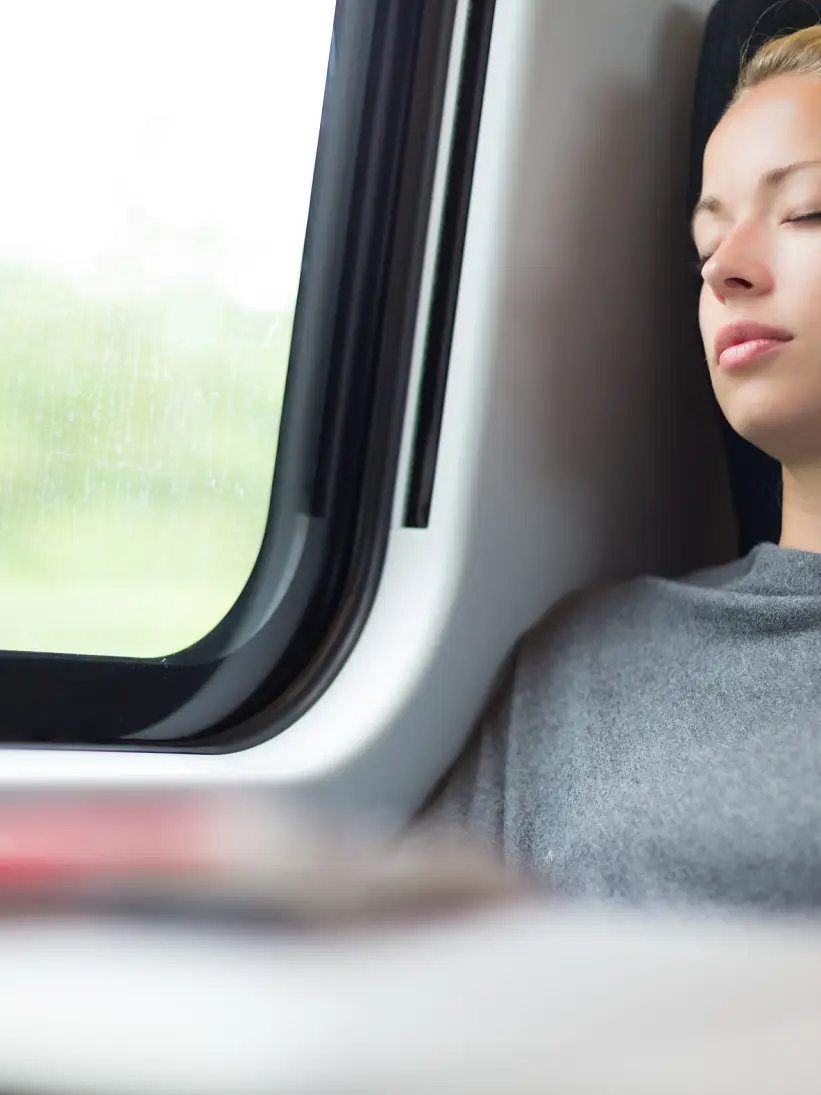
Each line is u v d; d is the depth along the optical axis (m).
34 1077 0.17
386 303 1.06
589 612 1.02
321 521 1.05
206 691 0.98
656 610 0.97
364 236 1.06
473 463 1.03
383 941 0.21
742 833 0.75
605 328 1.12
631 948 0.22
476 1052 0.18
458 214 1.06
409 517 1.06
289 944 0.21
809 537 0.94
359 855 0.25
